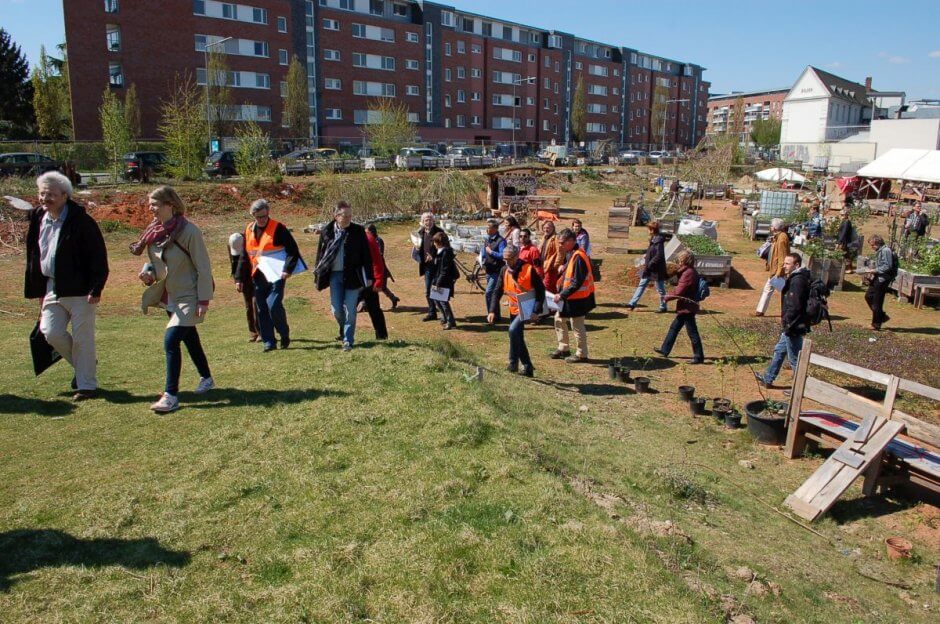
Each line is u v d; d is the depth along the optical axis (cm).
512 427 561
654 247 1307
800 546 507
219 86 4606
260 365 709
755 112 13588
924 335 1198
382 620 311
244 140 3272
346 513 401
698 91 10881
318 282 748
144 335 955
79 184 2631
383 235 2355
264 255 767
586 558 361
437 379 646
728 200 4300
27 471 446
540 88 8069
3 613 306
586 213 3309
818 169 6438
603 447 622
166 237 545
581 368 944
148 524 385
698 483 583
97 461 463
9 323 1050
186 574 340
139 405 577
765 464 668
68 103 5250
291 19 5409
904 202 3859
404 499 416
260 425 527
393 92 6353
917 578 484
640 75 9650
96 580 334
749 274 1783
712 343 1101
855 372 633
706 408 808
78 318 579
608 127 9294
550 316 1207
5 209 2122
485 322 1208
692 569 393
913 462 593
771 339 1127
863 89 9488
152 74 4600
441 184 2816
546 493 432
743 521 530
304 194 2892
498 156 6178
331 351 761
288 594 326
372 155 4850
